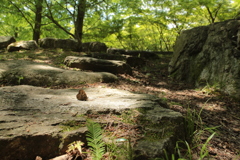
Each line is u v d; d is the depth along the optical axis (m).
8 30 17.59
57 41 9.78
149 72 7.64
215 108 4.32
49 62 6.94
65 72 5.05
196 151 2.34
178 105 4.26
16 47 8.66
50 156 1.77
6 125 1.86
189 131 2.53
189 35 7.00
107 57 7.89
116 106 2.63
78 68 6.33
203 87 5.75
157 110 2.67
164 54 11.18
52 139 1.79
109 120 2.27
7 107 2.36
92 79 4.92
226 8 10.97
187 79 6.66
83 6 9.80
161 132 2.09
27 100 2.67
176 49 7.57
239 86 4.95
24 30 14.52
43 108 2.44
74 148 1.75
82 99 2.92
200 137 2.80
